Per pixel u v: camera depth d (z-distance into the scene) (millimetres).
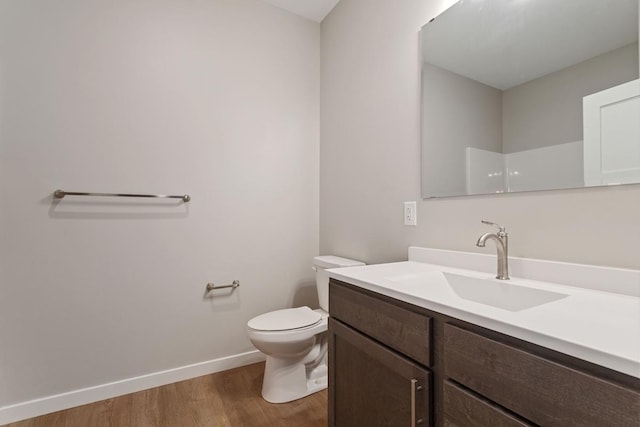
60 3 1592
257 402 1661
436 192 1408
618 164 875
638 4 847
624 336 544
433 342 801
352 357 1105
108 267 1701
